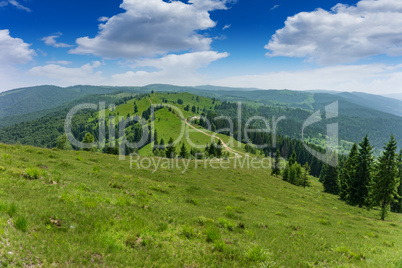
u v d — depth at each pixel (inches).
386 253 623.2
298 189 3011.8
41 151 1314.0
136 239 396.5
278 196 1915.6
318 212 1485.0
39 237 322.3
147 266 325.1
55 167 919.0
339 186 3326.8
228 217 756.6
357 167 2487.7
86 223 406.6
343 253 564.1
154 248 380.8
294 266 424.2
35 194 475.8
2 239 285.3
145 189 930.1
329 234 794.8
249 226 665.0
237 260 401.1
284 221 887.1
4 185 481.1
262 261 411.8
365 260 528.4
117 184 830.5
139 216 510.0
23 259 268.5
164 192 1018.7
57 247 312.0
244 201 1299.2
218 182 1959.9
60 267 276.8
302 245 580.4
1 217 330.6
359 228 1141.7
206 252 409.4
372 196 1967.3
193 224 556.1
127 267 311.9
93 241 351.6
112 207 521.3
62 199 478.3
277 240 576.1
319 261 482.6
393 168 1849.2
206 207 906.1
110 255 328.5
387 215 1817.2
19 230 320.5
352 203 2474.2
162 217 553.6
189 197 1030.4
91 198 540.4
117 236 387.9
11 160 776.3
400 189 2630.4
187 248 409.1
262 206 1240.2
